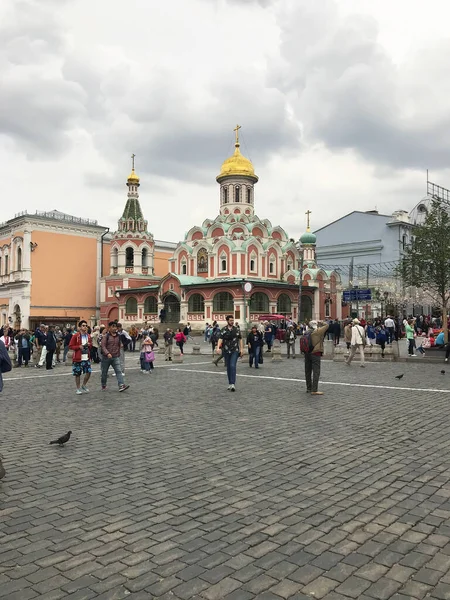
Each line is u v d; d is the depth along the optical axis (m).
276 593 3.95
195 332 51.56
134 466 7.27
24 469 7.20
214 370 21.05
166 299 56.53
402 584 4.06
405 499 5.87
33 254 60.25
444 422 10.05
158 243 74.75
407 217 72.69
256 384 16.23
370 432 9.25
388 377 17.86
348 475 6.76
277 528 5.10
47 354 23.12
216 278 54.97
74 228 63.97
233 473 6.88
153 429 9.68
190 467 7.18
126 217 62.91
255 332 21.81
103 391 15.12
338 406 12.00
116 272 62.97
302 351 14.20
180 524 5.22
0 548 4.74
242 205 61.19
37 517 5.45
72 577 4.21
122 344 17.33
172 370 21.27
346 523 5.21
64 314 62.78
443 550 4.62
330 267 75.56
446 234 30.72
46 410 11.92
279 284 53.75
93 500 5.93
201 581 4.13
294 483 6.45
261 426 9.82
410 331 25.66
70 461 7.58
